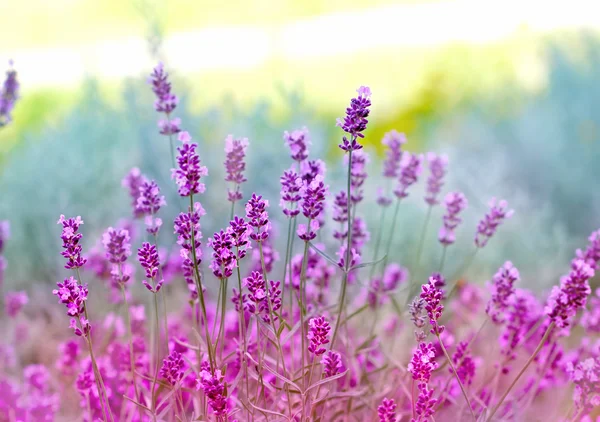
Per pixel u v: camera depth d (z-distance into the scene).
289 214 0.71
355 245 0.79
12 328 0.90
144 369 0.77
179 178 0.69
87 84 1.40
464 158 1.40
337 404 0.75
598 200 1.35
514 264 1.19
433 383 0.78
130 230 0.94
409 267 1.20
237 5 3.64
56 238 1.16
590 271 0.68
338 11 3.49
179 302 0.96
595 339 0.84
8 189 1.23
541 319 0.81
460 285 0.89
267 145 1.31
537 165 1.41
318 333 0.68
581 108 1.44
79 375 0.74
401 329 0.85
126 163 1.25
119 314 0.88
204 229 1.14
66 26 3.43
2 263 0.87
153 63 1.22
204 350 0.71
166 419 0.76
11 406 0.78
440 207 1.28
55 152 1.26
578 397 0.70
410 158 0.79
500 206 0.79
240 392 0.73
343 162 0.76
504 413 0.77
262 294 0.69
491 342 0.86
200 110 1.43
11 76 0.86
